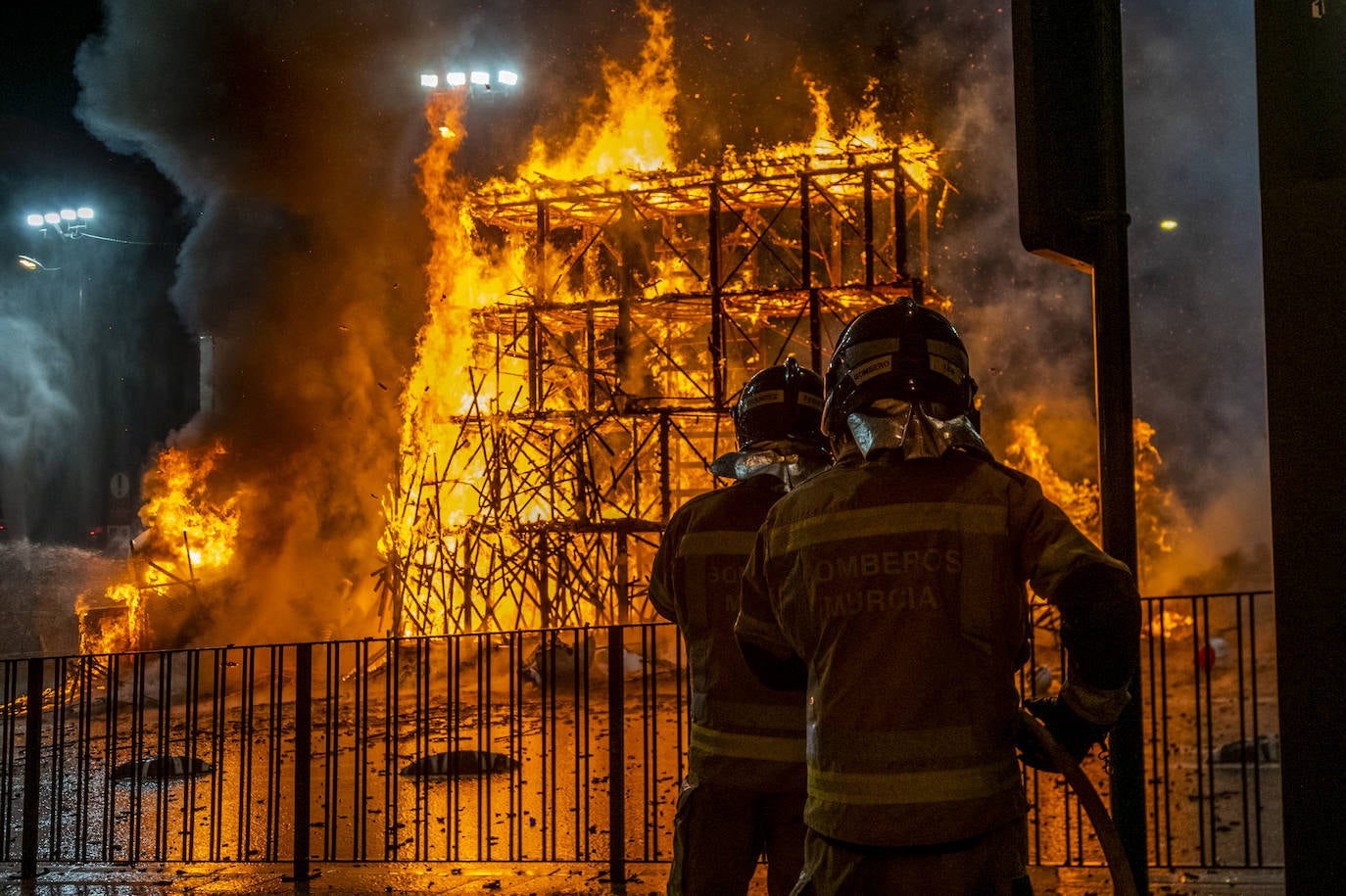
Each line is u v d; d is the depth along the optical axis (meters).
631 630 23.16
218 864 7.81
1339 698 3.24
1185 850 7.75
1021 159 3.25
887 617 2.61
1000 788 2.55
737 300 23.16
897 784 2.53
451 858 8.05
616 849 6.89
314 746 14.35
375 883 7.06
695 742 4.02
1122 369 3.26
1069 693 2.50
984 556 2.59
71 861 8.07
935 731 2.54
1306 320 3.33
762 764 3.83
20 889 7.31
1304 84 3.35
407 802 10.47
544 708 7.68
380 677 21.61
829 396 2.98
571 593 23.38
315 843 9.00
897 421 2.73
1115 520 3.23
